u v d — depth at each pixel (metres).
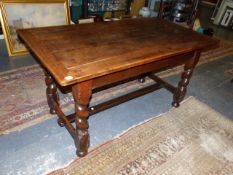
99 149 1.39
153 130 1.59
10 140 1.38
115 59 1.09
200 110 1.86
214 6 5.59
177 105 1.85
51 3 2.56
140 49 1.24
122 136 1.51
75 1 2.99
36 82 2.00
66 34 1.36
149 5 4.18
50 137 1.44
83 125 1.19
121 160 1.33
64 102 1.79
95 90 1.97
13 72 2.12
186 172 1.31
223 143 1.54
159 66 1.36
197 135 1.59
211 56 3.05
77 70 0.95
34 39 1.24
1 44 2.65
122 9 3.57
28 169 1.22
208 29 3.64
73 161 1.29
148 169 1.30
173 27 1.73
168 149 1.45
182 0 4.25
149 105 1.87
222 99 2.08
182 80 1.71
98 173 1.24
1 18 2.28
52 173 1.21
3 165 1.22
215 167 1.36
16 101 1.73
